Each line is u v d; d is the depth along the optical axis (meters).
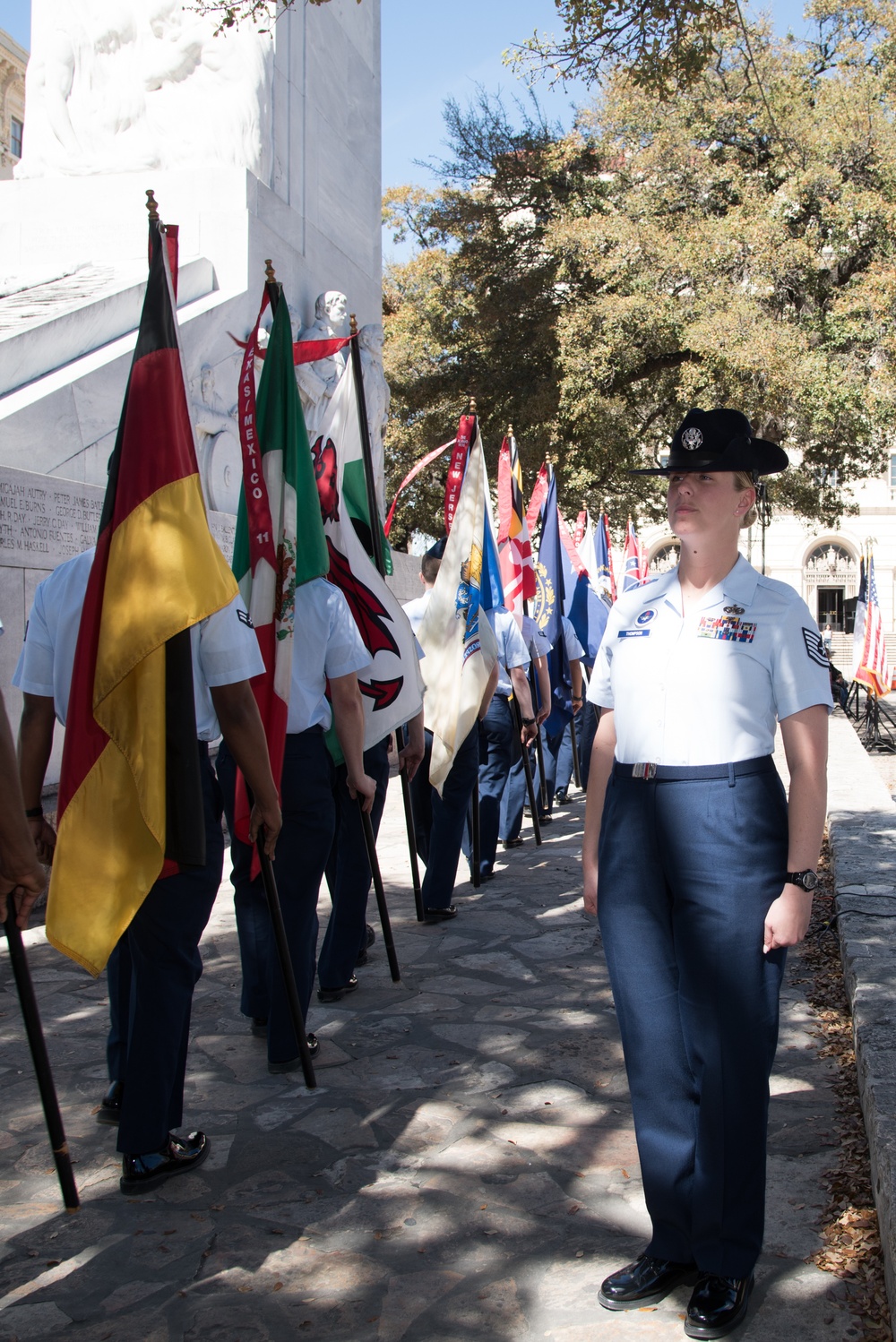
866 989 4.06
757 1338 2.46
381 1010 4.73
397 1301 2.67
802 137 22.22
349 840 4.86
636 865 2.67
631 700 2.70
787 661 2.57
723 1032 2.54
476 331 26.34
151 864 3.09
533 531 9.70
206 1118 3.69
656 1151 2.62
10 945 2.81
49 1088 2.96
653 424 27.84
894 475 47.84
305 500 4.17
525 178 25.83
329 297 12.94
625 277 22.64
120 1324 2.60
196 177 11.77
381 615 5.19
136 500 3.12
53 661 3.43
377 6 16.83
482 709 6.33
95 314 9.28
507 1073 4.02
